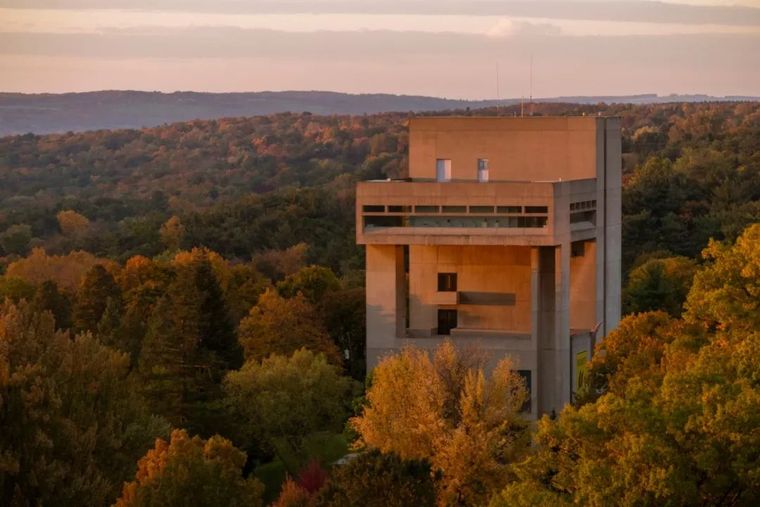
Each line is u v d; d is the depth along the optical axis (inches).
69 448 3661.4
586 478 2058.3
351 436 4291.3
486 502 3002.0
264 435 4372.5
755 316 2947.8
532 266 4842.5
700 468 2004.2
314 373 4409.5
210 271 4768.7
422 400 3203.7
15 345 3954.2
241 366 4744.1
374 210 4909.0
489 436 3070.9
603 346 4010.8
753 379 2234.3
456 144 5305.1
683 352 2945.4
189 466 3034.0
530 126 5241.1
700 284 3134.8
